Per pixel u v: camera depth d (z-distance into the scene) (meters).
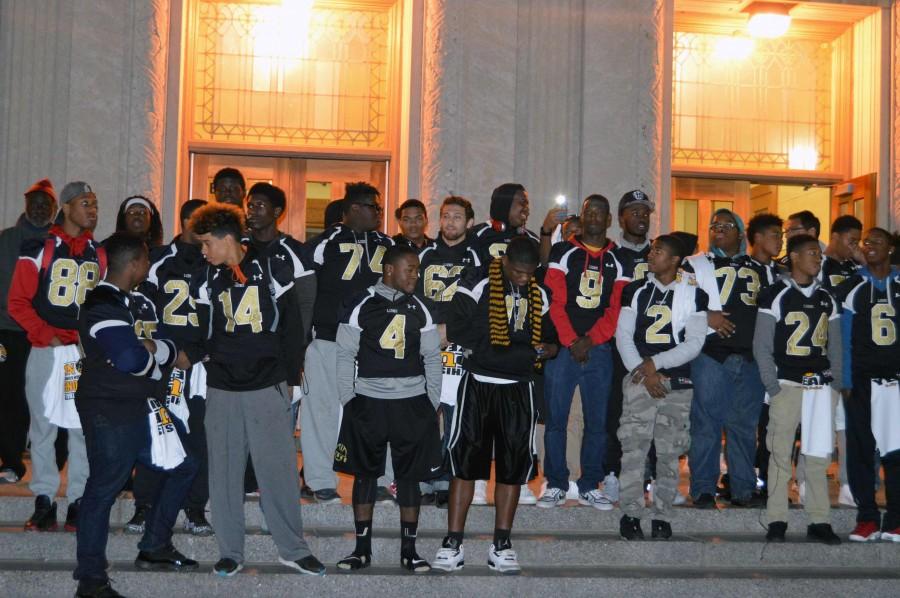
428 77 8.98
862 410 6.37
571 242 6.55
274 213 6.18
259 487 5.42
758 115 10.28
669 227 9.16
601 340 6.33
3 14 8.55
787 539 6.26
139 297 5.46
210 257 5.34
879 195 9.73
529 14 9.12
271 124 9.56
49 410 5.72
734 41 10.26
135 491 5.79
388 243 6.47
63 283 5.79
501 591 5.59
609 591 5.71
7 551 5.64
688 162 10.16
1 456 6.46
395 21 9.57
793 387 6.25
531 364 5.71
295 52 9.61
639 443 6.05
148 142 8.64
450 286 6.36
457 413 5.69
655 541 6.08
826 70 10.38
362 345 5.58
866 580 5.93
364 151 9.57
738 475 6.54
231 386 5.33
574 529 6.29
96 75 8.60
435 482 6.35
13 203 8.45
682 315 6.06
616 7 9.16
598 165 9.04
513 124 9.02
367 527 5.66
